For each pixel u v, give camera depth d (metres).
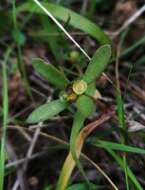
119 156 0.13
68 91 0.12
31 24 0.18
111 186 0.14
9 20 0.18
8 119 0.15
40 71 0.12
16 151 0.15
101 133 0.14
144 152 0.12
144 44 0.18
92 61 0.11
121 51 0.18
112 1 0.19
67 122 0.15
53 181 0.15
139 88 0.17
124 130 0.13
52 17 0.13
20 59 0.15
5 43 0.18
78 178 0.14
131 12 0.19
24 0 0.19
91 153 0.15
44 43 0.18
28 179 0.15
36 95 0.17
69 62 0.16
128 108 0.16
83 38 0.16
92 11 0.18
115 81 0.16
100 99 0.14
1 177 0.12
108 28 0.19
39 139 0.15
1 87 0.17
